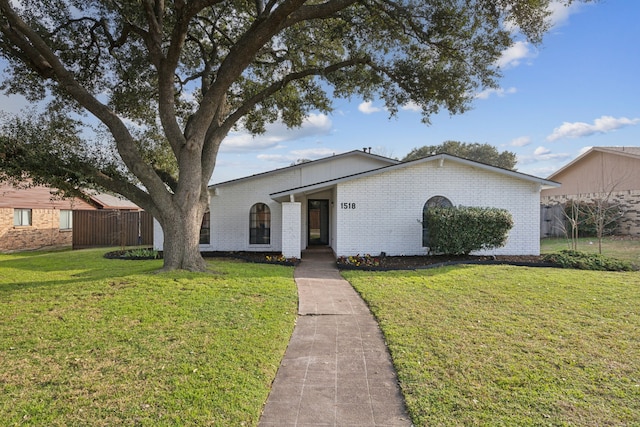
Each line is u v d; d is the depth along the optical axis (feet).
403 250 41.83
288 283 26.32
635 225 60.13
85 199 34.81
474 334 15.71
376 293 23.38
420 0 29.96
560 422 9.32
